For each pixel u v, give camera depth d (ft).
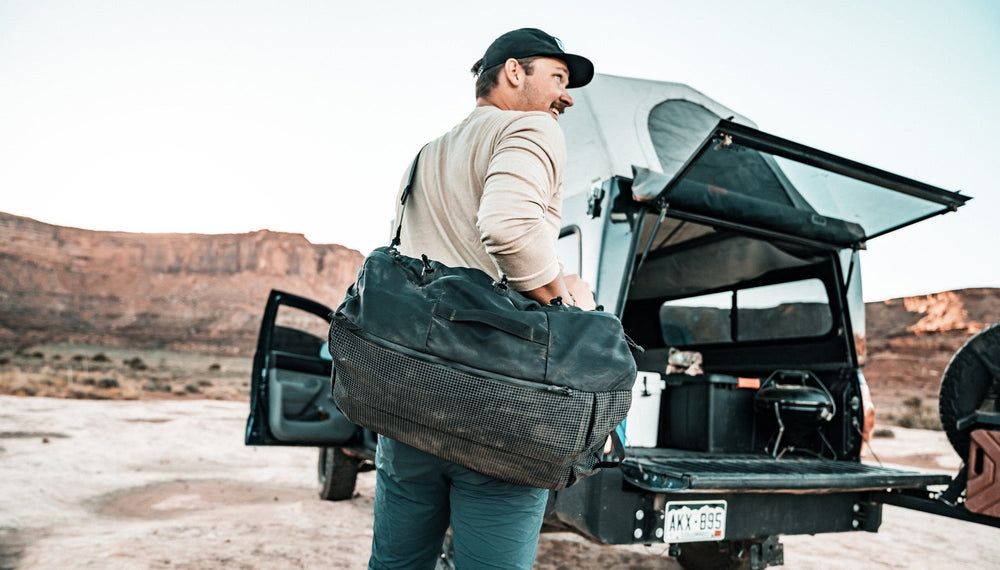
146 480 21.59
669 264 14.58
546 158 3.76
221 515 16.67
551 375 3.30
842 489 8.99
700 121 12.12
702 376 12.05
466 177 4.08
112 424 36.29
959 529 18.98
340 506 17.44
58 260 409.90
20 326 309.63
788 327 12.89
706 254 13.98
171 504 18.30
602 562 13.15
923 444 49.83
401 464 3.96
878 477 9.29
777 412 11.51
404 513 4.05
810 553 15.07
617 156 10.52
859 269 12.12
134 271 429.79
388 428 3.53
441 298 3.42
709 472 8.35
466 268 3.73
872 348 197.88
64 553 12.39
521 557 3.74
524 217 3.49
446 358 3.27
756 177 11.52
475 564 3.71
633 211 10.11
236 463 26.45
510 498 3.73
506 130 3.88
